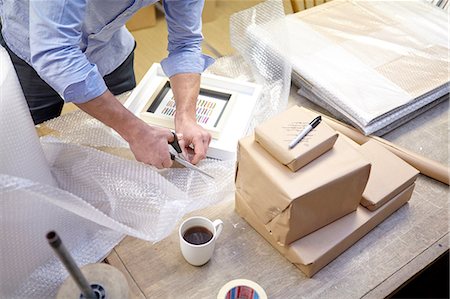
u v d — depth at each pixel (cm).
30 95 127
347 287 77
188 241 79
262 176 76
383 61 119
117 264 80
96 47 116
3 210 66
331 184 74
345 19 133
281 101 113
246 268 80
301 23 131
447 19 135
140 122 92
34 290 74
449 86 115
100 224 81
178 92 105
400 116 107
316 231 81
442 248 84
